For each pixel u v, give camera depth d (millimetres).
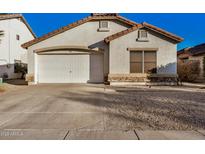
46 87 12625
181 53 27125
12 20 21734
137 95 9297
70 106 6926
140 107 6703
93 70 14961
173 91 10625
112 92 10305
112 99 8258
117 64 13664
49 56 15070
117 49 13648
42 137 3945
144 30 13594
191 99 8188
